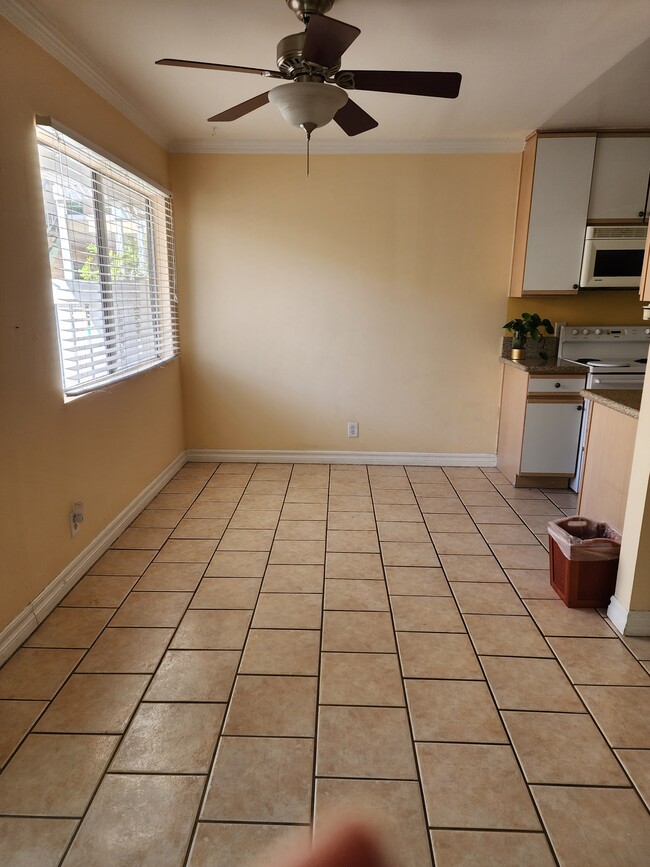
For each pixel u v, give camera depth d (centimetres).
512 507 360
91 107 268
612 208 375
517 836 142
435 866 134
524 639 223
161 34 229
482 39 231
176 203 401
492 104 312
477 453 442
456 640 222
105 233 296
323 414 436
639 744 172
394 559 289
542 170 369
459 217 401
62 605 242
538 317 392
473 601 250
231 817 146
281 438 441
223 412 438
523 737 174
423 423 437
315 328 421
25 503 217
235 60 255
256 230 405
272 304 417
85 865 133
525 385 376
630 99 304
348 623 232
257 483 400
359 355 425
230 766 161
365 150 390
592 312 418
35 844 138
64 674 199
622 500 253
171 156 393
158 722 177
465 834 142
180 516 340
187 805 149
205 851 137
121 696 188
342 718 180
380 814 147
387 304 416
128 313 328
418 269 410
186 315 420
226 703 186
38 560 227
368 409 435
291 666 205
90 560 275
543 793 154
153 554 291
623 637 225
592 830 144
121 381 309
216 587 259
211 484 397
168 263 397
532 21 215
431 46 238
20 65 208
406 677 200
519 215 393
